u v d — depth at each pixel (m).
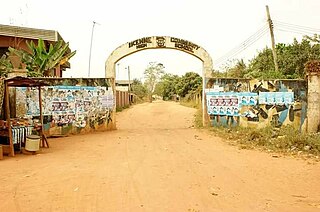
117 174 8.66
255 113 19.05
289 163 10.23
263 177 8.52
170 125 24.08
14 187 7.53
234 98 19.28
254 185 7.79
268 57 36.53
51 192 7.12
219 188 7.49
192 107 43.41
